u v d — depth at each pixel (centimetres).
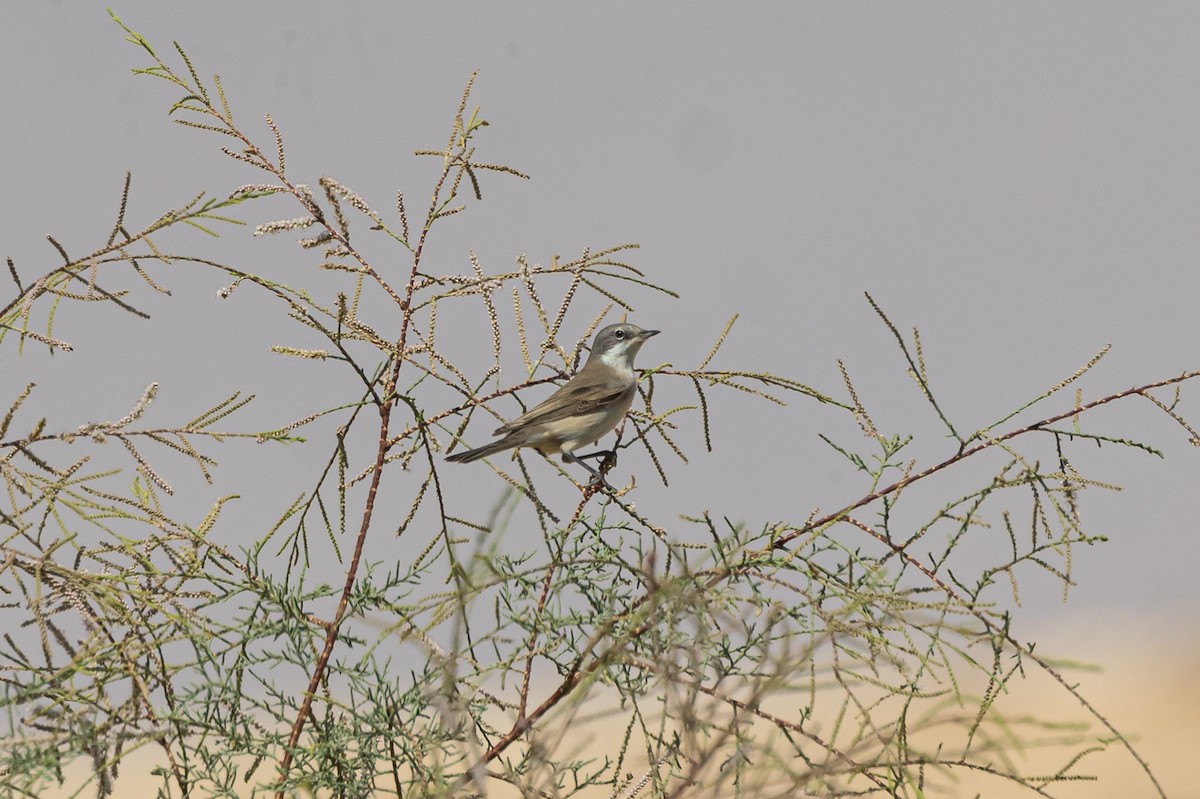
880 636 732
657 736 747
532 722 796
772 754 684
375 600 843
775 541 820
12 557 755
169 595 798
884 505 845
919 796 689
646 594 771
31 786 730
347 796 783
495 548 718
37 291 868
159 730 752
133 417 821
